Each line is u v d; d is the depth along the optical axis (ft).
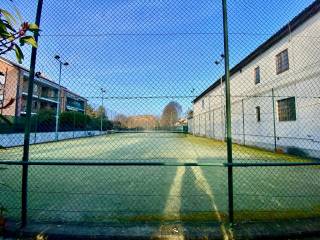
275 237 8.80
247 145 51.98
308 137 32.63
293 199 13.79
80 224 9.77
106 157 32.83
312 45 32.04
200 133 96.53
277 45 40.57
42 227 9.36
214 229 9.25
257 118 48.01
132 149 44.68
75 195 14.43
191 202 13.07
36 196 14.21
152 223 9.95
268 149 43.16
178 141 67.77
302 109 33.99
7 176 20.45
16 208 11.87
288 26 36.52
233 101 60.18
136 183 17.61
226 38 9.92
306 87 33.19
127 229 9.27
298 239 8.76
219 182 18.01
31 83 9.75
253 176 20.25
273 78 41.83
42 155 35.04
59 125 70.44
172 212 11.44
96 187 16.46
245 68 53.26
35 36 9.64
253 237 8.76
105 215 11.00
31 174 21.26
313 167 24.52
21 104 64.28
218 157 33.19
